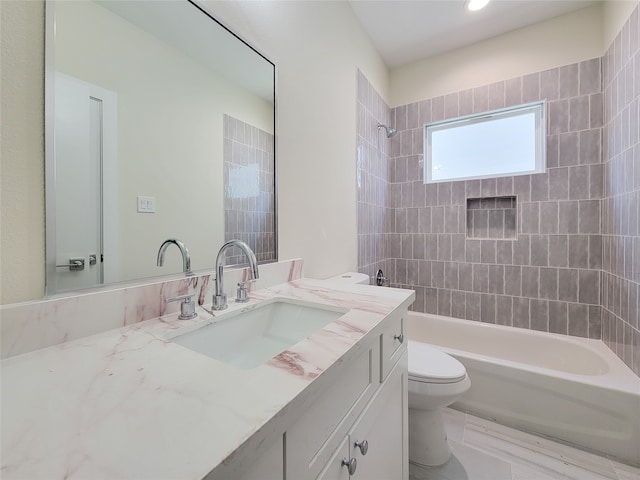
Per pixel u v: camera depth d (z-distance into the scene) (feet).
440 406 4.19
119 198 2.47
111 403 1.28
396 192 8.54
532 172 6.89
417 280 8.26
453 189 7.76
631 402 4.15
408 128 8.35
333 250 5.59
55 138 2.05
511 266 7.08
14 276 1.86
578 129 6.33
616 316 5.47
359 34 6.63
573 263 6.44
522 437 4.74
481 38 7.23
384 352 2.60
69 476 0.90
